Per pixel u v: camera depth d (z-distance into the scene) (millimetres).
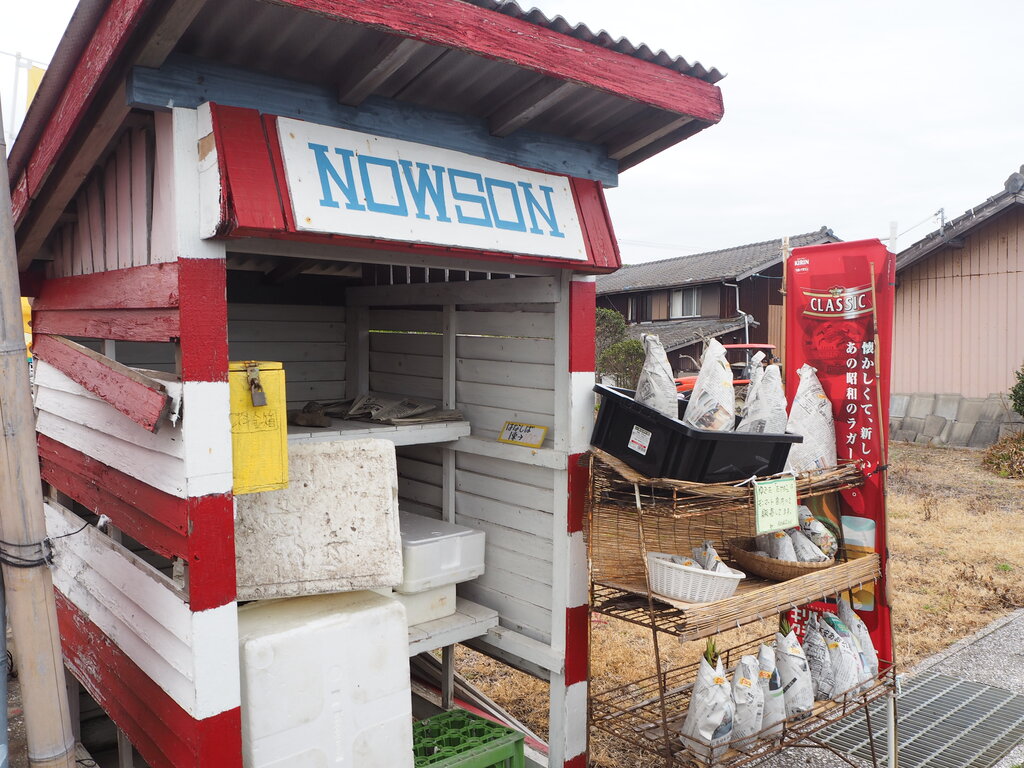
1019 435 10445
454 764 2572
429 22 1771
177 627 2000
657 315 20016
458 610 3162
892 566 5871
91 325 2498
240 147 1879
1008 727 3566
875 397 3062
